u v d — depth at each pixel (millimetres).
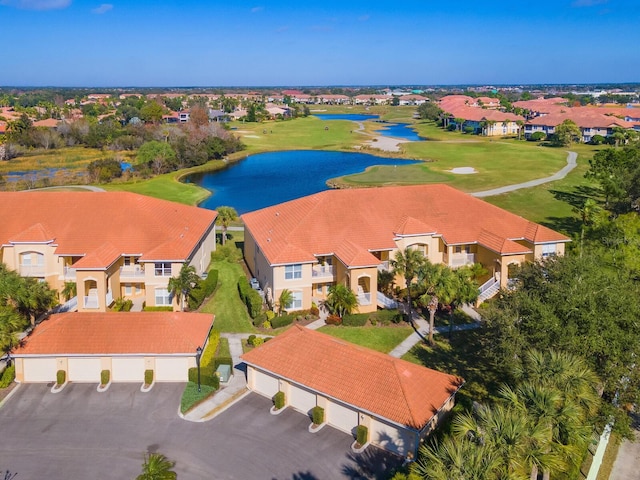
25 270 56781
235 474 33125
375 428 35594
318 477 32969
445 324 53812
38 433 36688
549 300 35344
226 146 169875
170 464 32062
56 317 44875
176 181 131000
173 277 54656
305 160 164750
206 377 42188
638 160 88938
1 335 39719
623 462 35500
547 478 28078
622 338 32406
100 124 192750
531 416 25922
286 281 55000
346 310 53562
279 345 41688
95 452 34906
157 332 43625
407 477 29453
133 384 42625
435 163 149750
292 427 37625
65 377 42562
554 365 28734
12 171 143000
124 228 58688
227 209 79562
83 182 126312
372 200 63406
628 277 40719
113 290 55594
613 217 85375
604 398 35719
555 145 180750
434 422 35500
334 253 56281
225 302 58531
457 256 61594
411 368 38062
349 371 38125
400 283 59719
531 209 100250
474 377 44250
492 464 22859
